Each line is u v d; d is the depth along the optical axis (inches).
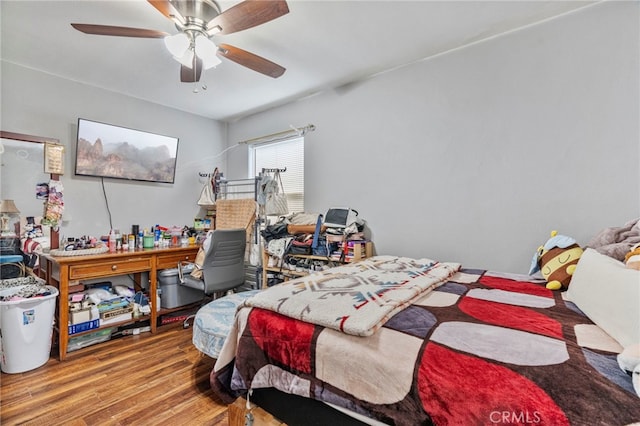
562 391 26.1
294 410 42.8
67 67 96.1
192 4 59.0
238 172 150.7
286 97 123.2
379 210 103.2
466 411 27.8
